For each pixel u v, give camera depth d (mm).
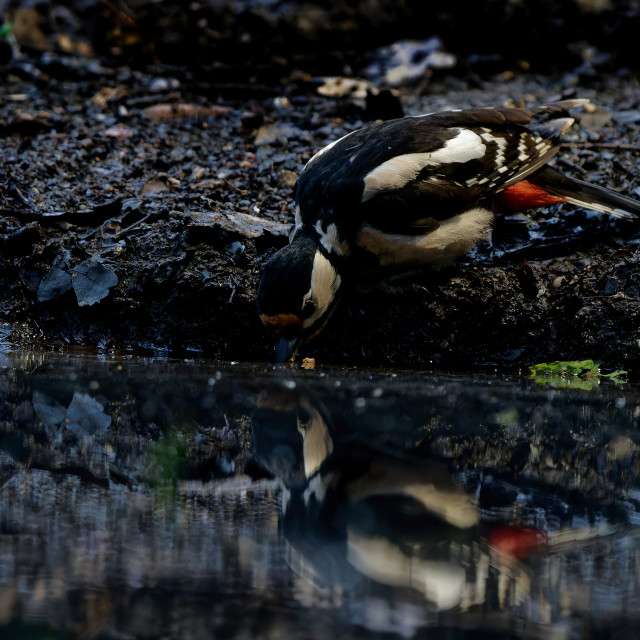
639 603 3400
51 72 13492
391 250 7930
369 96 12055
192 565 3637
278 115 12234
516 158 8242
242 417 5855
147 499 4438
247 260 8633
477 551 3838
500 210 8836
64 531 3980
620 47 14391
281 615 3268
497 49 14539
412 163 7707
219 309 8508
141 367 7395
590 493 4559
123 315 8750
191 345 8625
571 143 10930
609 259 8586
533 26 14375
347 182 7652
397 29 14461
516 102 13062
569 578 3635
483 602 3381
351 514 4215
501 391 6785
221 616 3250
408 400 6379
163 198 9570
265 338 8492
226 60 13930
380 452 5223
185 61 13984
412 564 3717
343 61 13867
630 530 4094
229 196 9750
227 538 3928
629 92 13492
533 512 4297
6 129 11438
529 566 3713
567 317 8320
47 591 3420
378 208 7613
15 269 9000
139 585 3467
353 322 8398
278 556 3750
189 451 5148
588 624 3262
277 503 4363
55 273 8938
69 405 6105
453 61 14062
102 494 4480
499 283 8383
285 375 7102
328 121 12023
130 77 13344
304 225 7930
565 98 13125
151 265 8680
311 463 4910
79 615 3232
